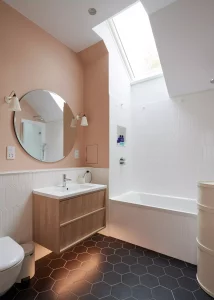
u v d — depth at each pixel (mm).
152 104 3062
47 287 1574
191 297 1477
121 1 1880
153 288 1571
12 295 1481
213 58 2039
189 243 1948
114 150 2756
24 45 2023
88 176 2748
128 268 1851
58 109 2430
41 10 1969
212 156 2504
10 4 1882
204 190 1616
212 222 1529
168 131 2891
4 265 1165
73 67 2709
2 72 1812
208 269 1526
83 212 1992
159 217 2162
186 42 1992
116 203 2537
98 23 2182
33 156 2080
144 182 3105
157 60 2988
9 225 1757
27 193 1920
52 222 1752
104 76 2688
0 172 1714
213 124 2516
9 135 1854
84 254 2117
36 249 1997
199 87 2520
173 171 2822
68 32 2334
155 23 1950
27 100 2035
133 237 2367
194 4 1679
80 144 2820
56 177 2260
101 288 1565
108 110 2646
